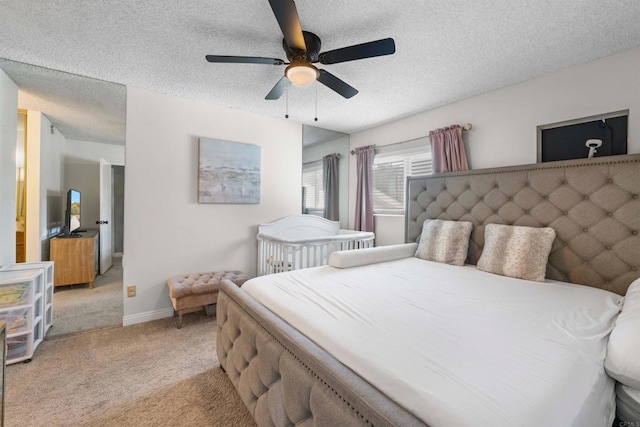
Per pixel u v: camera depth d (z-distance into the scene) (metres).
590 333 1.14
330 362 0.97
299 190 3.86
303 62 1.74
